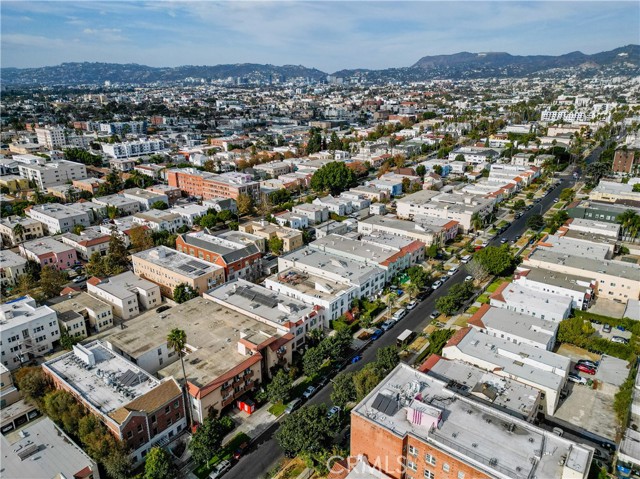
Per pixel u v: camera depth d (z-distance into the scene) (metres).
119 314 146.25
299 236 199.50
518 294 143.88
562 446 72.25
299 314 128.50
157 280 165.38
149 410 91.75
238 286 144.88
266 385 112.06
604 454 90.38
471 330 118.19
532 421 91.38
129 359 111.56
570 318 135.12
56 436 90.06
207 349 112.94
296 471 88.12
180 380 101.62
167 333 120.69
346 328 122.88
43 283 155.50
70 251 182.75
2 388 106.44
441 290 160.75
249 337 114.06
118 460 83.12
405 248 174.00
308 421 87.44
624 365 116.12
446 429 75.12
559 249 173.25
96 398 95.62
